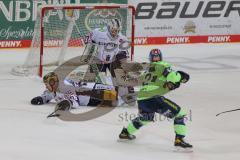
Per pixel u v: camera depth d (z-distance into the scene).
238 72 29.86
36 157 14.46
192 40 39.81
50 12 29.39
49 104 20.91
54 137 16.47
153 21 38.44
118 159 14.55
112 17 31.34
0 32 34.94
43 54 28.83
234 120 19.55
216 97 23.44
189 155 15.18
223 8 40.19
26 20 35.59
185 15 39.34
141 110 15.65
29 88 23.92
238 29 40.66
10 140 15.98
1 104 20.67
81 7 27.20
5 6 34.84
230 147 16.17
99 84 20.75
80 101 20.38
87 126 17.86
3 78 26.14
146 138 16.73
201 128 18.25
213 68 30.80
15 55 33.53
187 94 23.84
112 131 17.39
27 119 18.52
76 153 14.98
